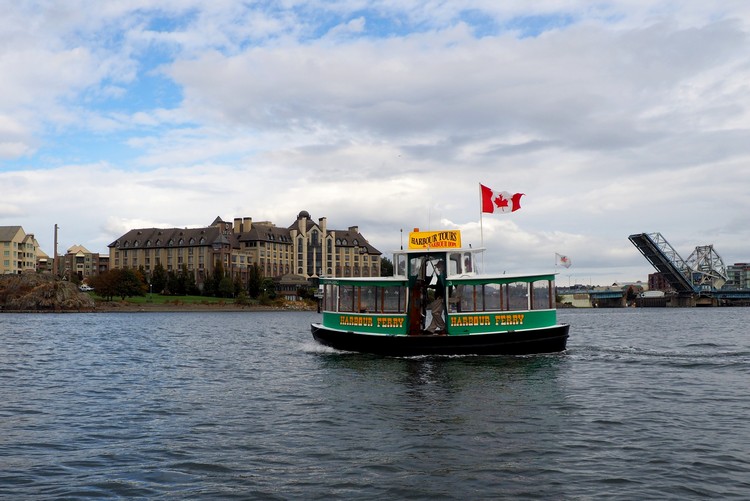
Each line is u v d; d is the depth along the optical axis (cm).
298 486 1491
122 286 18975
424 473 1573
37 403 2553
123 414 2317
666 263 18588
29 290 17700
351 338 4222
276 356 4416
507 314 3991
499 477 1539
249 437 1947
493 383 2944
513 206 4397
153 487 1494
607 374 3231
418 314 4162
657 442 1848
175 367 3809
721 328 8562
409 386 2884
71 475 1585
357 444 1848
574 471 1580
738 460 1664
